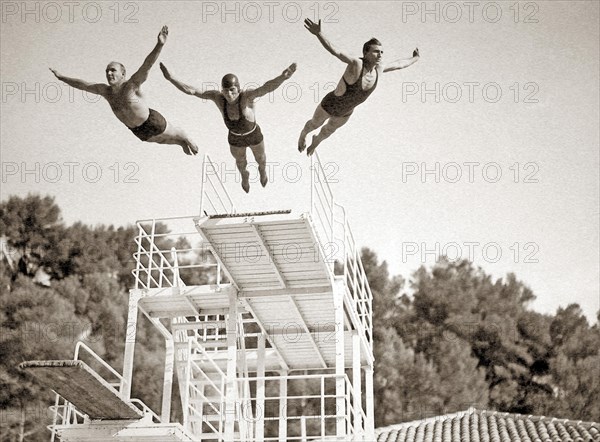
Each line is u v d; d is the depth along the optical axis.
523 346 39.66
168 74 15.04
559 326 38.81
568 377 39.03
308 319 17.55
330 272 15.69
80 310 40.38
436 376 39.78
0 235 40.47
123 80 15.40
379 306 40.47
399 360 39.78
